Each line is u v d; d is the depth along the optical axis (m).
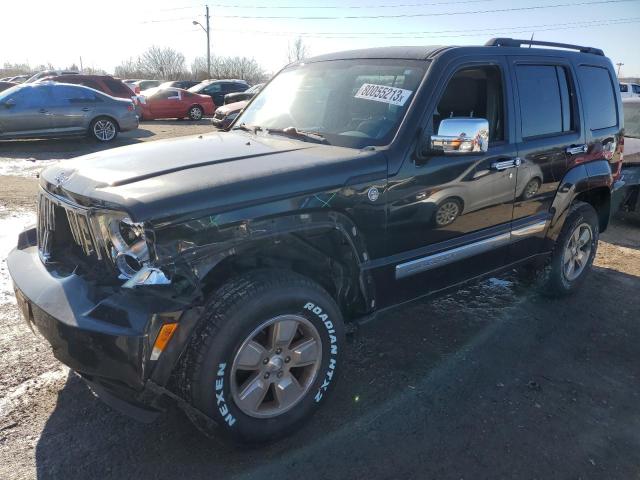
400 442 2.79
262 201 2.49
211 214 2.35
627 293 4.97
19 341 3.59
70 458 2.58
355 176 2.81
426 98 3.15
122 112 14.52
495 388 3.31
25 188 8.34
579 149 4.34
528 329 4.14
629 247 6.50
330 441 2.78
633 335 4.12
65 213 2.82
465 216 3.45
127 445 2.69
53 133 13.52
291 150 3.03
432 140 2.98
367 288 3.04
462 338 3.95
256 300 2.44
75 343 2.33
